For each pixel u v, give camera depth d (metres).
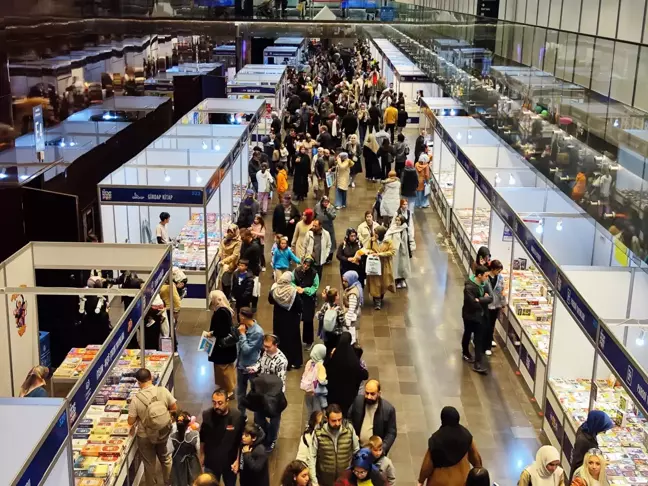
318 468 6.90
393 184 16.30
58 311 10.87
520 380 10.45
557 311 8.78
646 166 8.43
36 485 5.09
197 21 28.56
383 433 7.12
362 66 41.22
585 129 11.05
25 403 5.74
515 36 16.98
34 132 13.64
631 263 9.27
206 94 24.84
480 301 10.55
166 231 13.33
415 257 15.37
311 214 13.12
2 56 12.20
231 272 12.38
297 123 24.83
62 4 16.47
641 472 7.37
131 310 7.71
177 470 7.13
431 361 11.00
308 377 8.30
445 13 24.42
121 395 8.64
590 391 8.16
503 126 16.03
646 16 12.06
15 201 11.35
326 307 9.13
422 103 24.08
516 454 8.69
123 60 22.77
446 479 6.58
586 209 10.35
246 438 6.97
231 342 9.30
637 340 7.61
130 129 18.91
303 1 29.42
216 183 13.21
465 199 16.39
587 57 12.39
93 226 13.61
